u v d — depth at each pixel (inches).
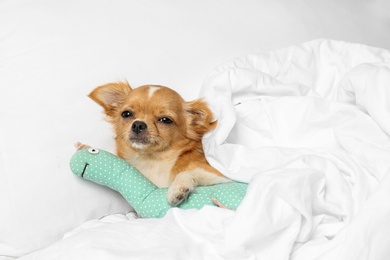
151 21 76.2
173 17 78.2
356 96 63.6
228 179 62.0
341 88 67.0
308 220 48.8
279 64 78.3
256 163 60.9
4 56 66.7
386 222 47.3
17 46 67.6
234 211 51.0
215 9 82.6
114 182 61.1
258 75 71.8
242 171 60.7
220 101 67.3
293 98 66.7
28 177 59.6
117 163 61.4
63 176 61.5
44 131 62.6
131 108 63.2
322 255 46.3
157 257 44.7
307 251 47.8
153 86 65.1
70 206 61.1
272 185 47.9
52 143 62.4
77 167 60.6
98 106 67.0
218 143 63.6
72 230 59.5
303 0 92.4
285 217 47.5
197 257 45.8
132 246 47.2
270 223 46.6
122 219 61.8
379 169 55.9
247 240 45.5
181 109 65.0
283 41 85.5
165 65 73.9
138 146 61.6
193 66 76.2
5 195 58.2
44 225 59.0
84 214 61.9
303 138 64.8
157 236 48.6
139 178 61.2
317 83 79.2
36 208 59.0
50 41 68.7
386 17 99.9
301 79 78.2
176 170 64.2
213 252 46.4
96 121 66.3
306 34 88.4
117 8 75.4
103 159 60.9
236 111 69.6
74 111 65.3
